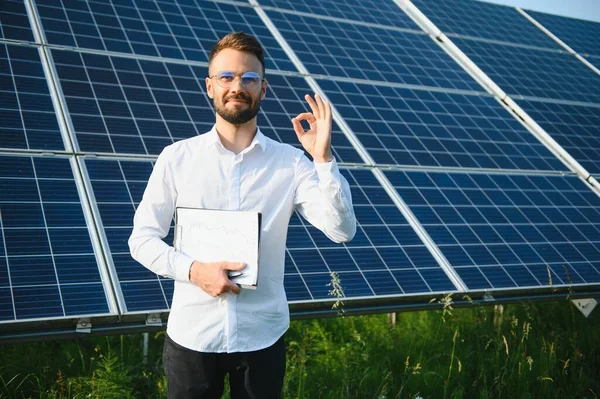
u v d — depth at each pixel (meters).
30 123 6.76
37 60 7.74
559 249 7.95
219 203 3.46
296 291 6.05
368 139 8.78
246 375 3.45
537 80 12.70
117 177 6.51
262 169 3.53
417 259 6.98
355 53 11.08
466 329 8.52
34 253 5.45
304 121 8.54
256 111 3.40
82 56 8.13
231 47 3.31
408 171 8.44
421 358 7.17
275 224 3.50
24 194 5.95
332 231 3.42
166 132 7.37
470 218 7.99
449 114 10.24
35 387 6.38
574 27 16.91
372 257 6.79
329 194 3.28
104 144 6.87
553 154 10.22
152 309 5.32
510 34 14.93
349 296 6.16
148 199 3.46
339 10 12.60
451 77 11.65
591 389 6.97
